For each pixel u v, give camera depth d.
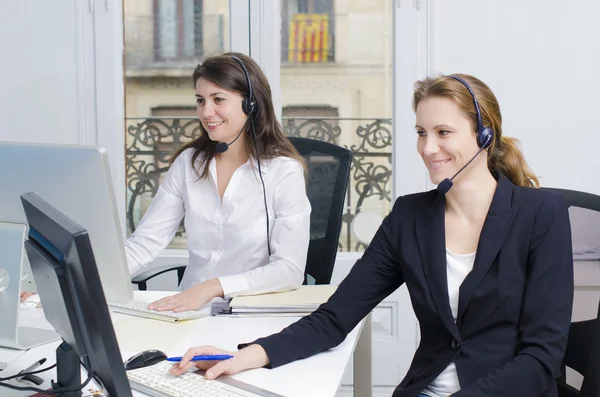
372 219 3.25
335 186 2.43
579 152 3.04
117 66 3.23
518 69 3.03
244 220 2.25
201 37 3.23
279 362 1.49
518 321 1.56
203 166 2.30
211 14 3.22
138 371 1.41
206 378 1.38
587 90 3.01
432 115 1.58
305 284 2.43
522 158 1.71
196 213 2.30
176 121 3.29
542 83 3.02
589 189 3.05
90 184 1.52
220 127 2.22
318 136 3.23
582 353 1.64
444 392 1.58
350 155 2.44
